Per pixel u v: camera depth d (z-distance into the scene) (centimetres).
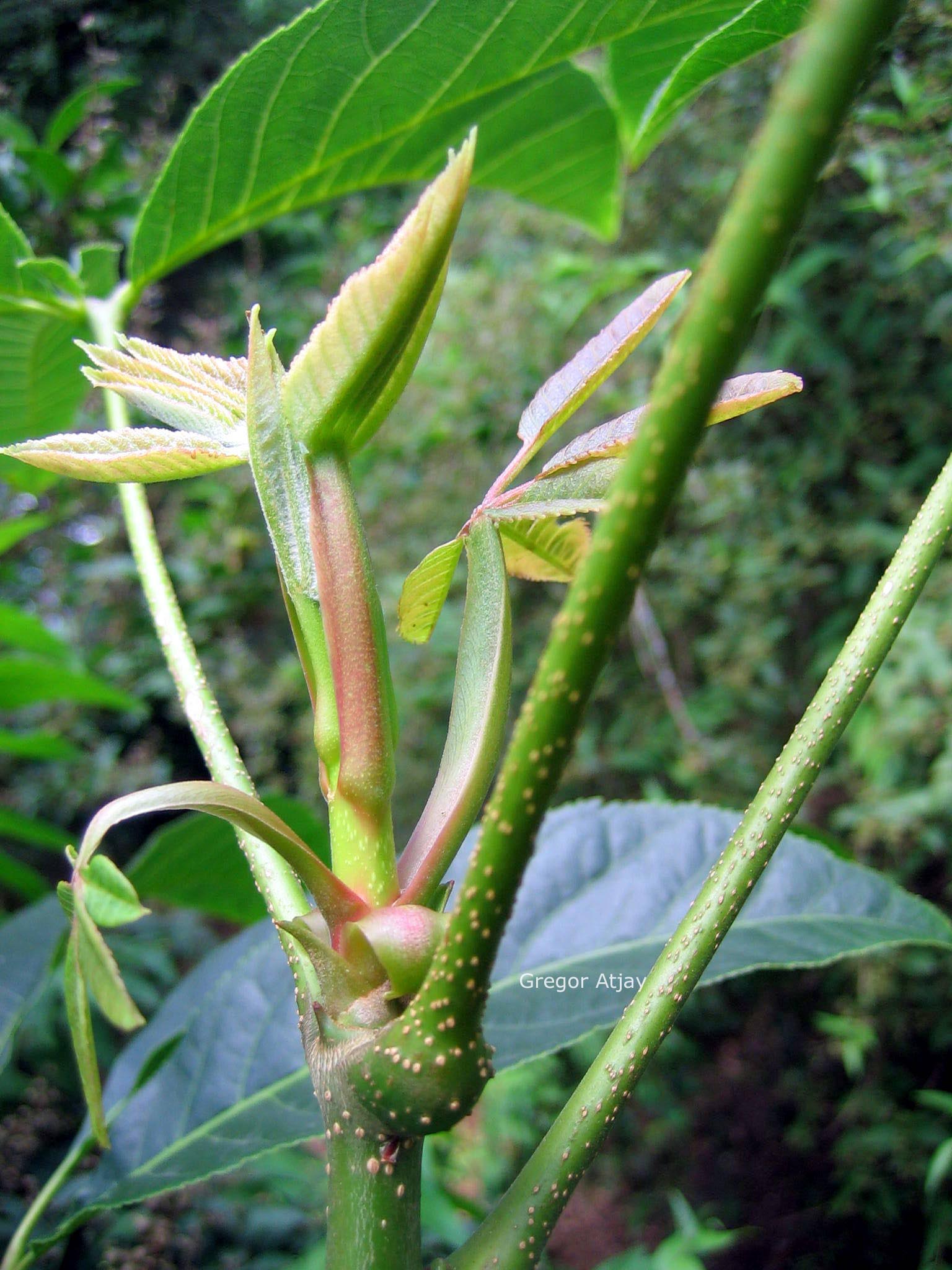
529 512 15
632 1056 14
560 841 27
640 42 25
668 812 28
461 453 121
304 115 23
